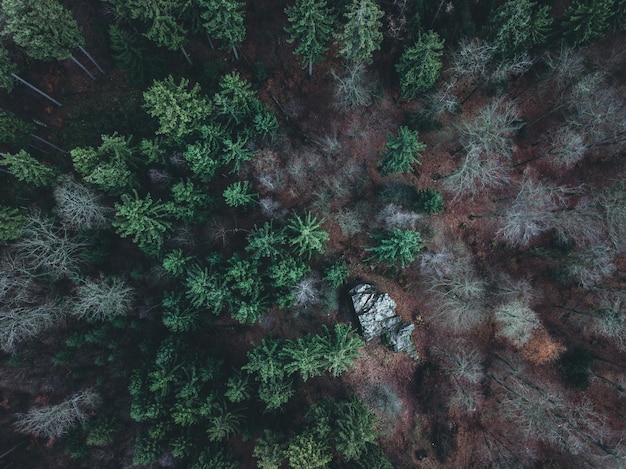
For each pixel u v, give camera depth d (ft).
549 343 141.28
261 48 151.12
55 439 143.43
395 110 149.38
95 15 144.05
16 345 143.54
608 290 138.10
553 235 144.77
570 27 122.42
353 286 143.54
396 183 146.92
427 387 141.38
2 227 121.49
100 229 138.51
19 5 113.60
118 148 122.31
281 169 147.02
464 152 147.95
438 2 130.82
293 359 121.90
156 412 124.26
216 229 142.72
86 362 146.20
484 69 134.00
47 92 151.02
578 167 147.84
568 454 136.26
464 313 140.05
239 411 131.64
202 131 123.03
